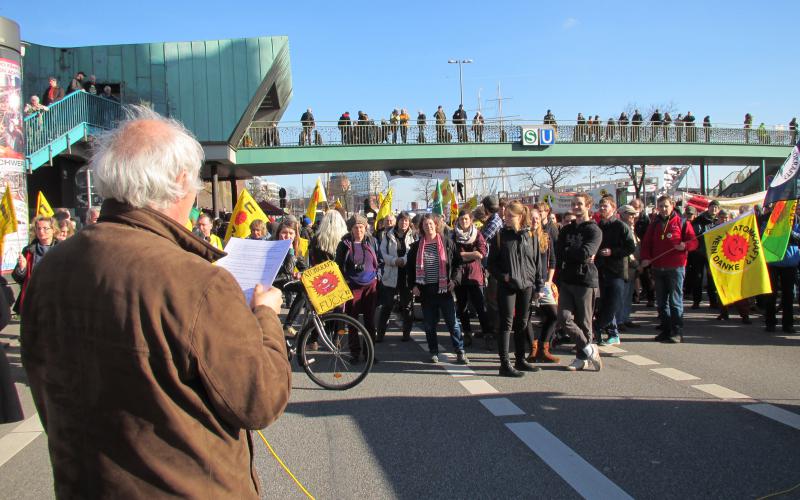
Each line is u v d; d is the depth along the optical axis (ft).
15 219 24.29
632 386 19.24
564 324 21.50
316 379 19.95
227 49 83.30
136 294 4.72
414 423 16.01
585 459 13.28
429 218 23.45
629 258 29.99
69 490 4.83
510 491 11.76
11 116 32.68
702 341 26.63
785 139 114.73
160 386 4.72
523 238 20.83
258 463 13.46
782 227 26.84
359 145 93.81
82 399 4.78
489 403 17.67
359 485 12.21
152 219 5.24
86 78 81.46
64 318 4.88
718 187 137.49
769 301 28.55
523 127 99.30
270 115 126.21
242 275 7.98
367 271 24.79
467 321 27.58
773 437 14.40
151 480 4.71
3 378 13.93
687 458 13.20
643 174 132.26
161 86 83.20
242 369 4.86
